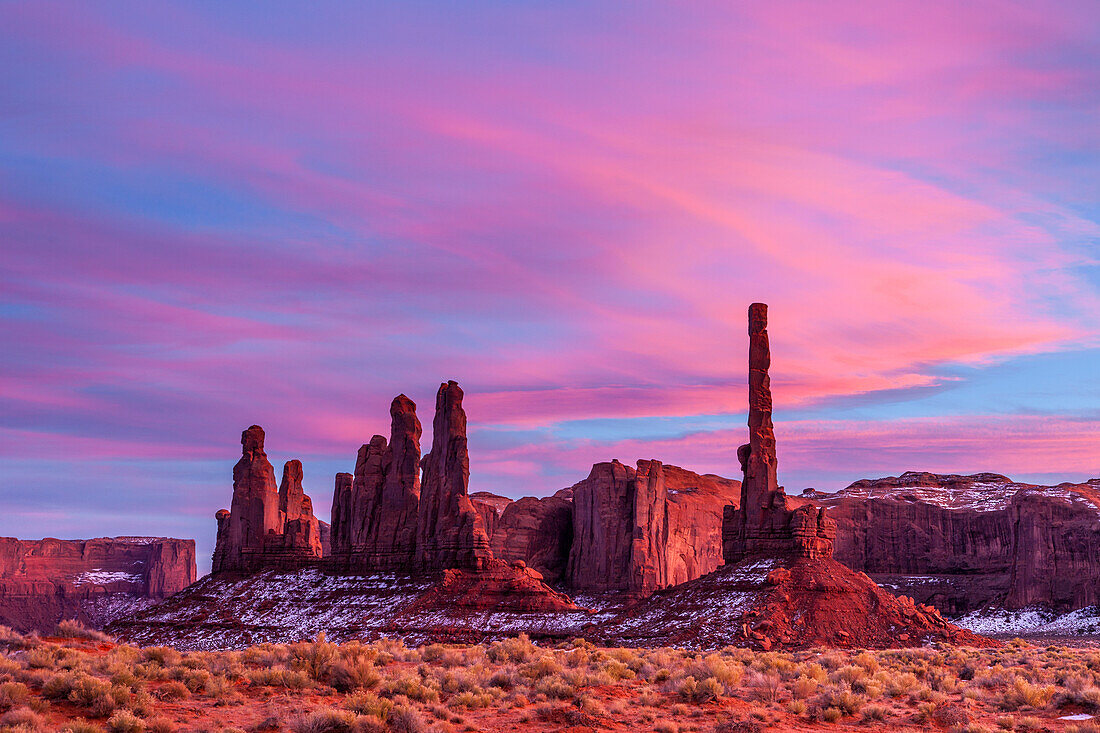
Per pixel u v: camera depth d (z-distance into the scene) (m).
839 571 107.31
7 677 40.03
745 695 51.06
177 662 49.16
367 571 138.00
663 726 42.38
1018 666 74.25
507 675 52.09
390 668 55.25
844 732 44.00
